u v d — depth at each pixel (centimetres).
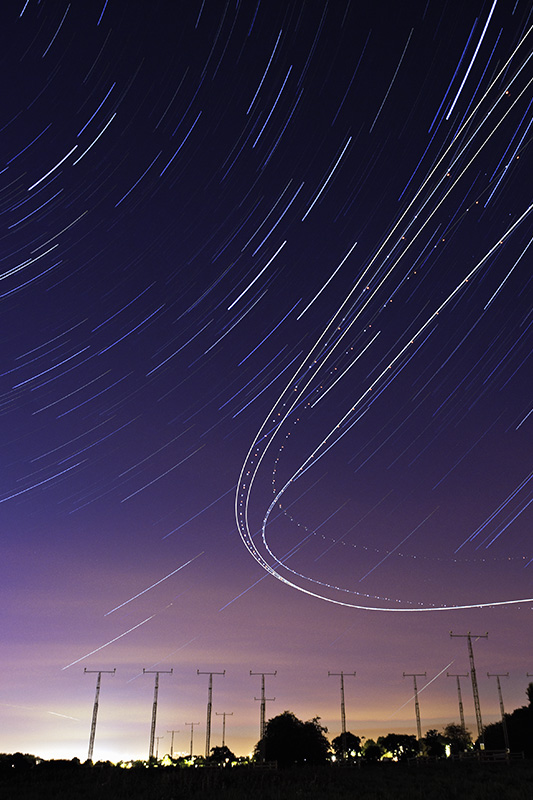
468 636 6041
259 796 2684
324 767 5859
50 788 3338
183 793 2914
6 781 4003
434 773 4222
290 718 7131
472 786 2934
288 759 6806
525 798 2358
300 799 2591
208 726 6341
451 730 9881
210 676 6506
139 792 3048
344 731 6931
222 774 3981
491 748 7062
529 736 6662
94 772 4488
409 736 9338
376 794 2773
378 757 9188
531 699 7056
